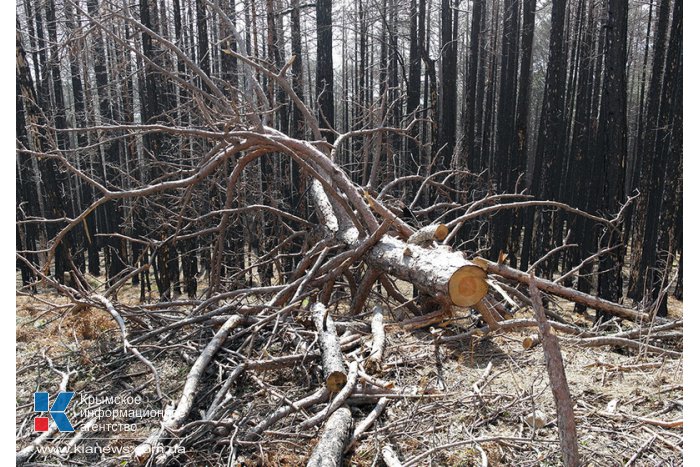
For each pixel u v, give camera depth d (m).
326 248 5.56
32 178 11.26
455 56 10.82
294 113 11.34
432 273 4.14
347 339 4.21
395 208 6.43
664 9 8.72
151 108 9.29
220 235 6.34
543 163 11.88
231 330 4.34
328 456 2.65
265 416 3.31
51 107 10.80
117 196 5.12
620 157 7.83
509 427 3.10
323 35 10.32
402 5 11.60
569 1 12.02
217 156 5.36
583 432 2.99
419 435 3.03
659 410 3.23
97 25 6.24
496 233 11.13
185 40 11.06
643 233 8.93
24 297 7.02
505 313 5.27
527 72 10.40
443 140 10.99
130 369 4.06
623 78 7.75
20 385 3.88
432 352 4.18
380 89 13.42
